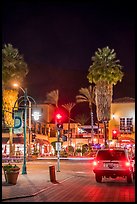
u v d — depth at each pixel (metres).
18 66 57.25
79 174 29.45
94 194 17.16
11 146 58.47
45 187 19.77
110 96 62.66
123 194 17.17
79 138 81.12
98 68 61.72
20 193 17.06
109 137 64.06
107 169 22.72
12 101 57.34
